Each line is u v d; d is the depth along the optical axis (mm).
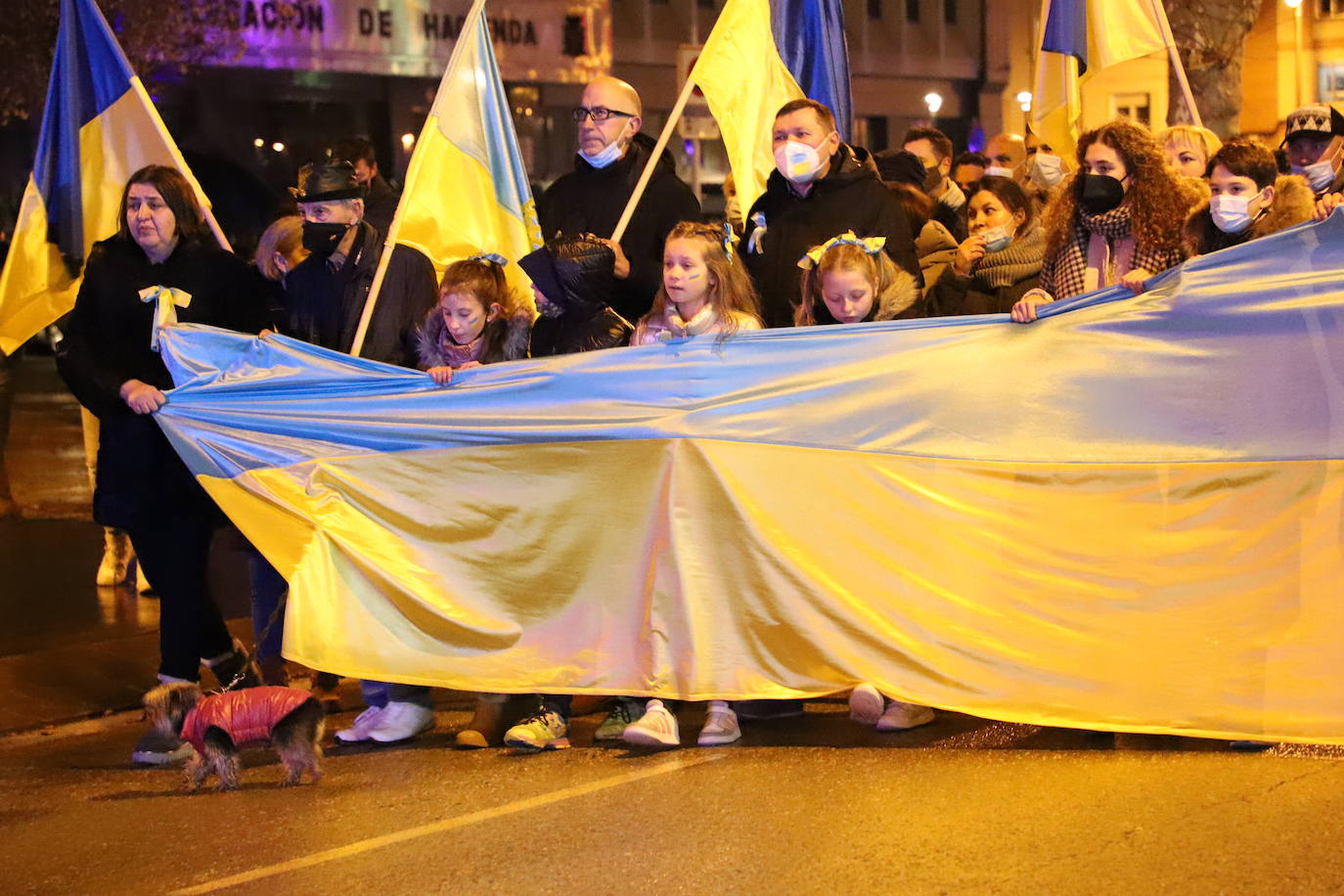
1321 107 5934
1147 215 5621
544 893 3918
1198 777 4633
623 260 6066
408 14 20844
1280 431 5113
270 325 6188
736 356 5465
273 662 6105
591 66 22234
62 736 6129
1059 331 5332
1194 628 5082
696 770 5000
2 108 14320
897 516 5336
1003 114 26688
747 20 6871
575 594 5465
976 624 5230
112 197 6574
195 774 5051
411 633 5500
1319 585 5020
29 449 15320
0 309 6492
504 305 5816
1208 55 15609
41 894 4168
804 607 5293
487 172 6590
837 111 7367
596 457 5465
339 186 5855
